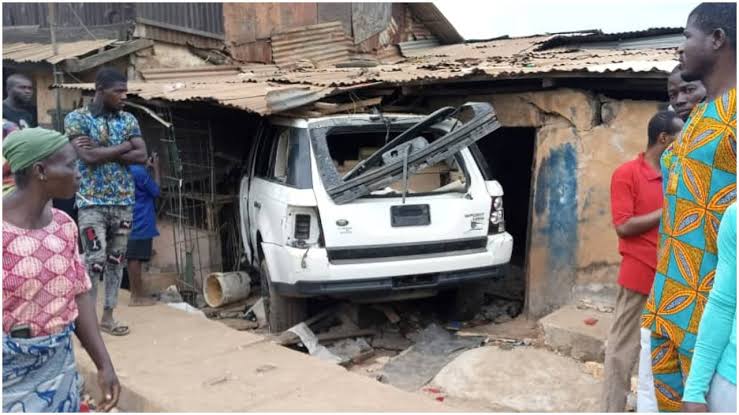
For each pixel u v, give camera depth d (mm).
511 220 9523
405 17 13055
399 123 5703
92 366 4516
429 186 5977
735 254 2154
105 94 4824
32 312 2611
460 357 4977
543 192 5891
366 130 5609
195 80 9547
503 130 9359
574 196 5711
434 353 5270
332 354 5281
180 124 7641
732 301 2188
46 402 2730
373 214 5121
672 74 3779
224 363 4621
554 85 5691
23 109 5887
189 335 5207
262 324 6113
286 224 5172
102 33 10430
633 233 3623
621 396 3783
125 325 5332
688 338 2584
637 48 9258
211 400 4004
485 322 6074
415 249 5211
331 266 5012
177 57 10492
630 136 5430
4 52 10484
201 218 7652
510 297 6762
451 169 5922
